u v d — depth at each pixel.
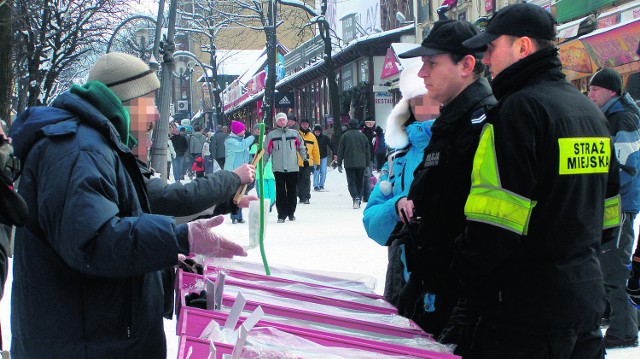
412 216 3.25
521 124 2.64
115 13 23.73
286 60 49.78
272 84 32.28
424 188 3.07
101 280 2.63
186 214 3.40
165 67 10.99
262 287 3.45
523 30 2.81
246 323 2.18
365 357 2.49
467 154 2.92
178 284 3.21
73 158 2.54
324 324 2.99
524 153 2.62
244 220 15.34
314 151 19.27
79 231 2.44
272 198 14.64
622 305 5.68
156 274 2.83
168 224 2.54
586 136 2.71
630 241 5.68
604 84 5.67
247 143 16.39
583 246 2.71
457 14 27.41
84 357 2.60
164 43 11.02
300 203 19.30
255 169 3.66
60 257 2.61
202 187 3.41
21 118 2.70
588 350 2.89
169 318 3.37
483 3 24.98
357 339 2.70
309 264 9.05
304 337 2.64
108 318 2.64
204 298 2.99
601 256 5.66
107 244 2.46
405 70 3.84
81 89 2.76
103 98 2.76
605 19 18.77
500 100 2.77
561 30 20.12
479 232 2.63
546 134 2.65
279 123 14.76
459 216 3.00
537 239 2.68
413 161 3.75
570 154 2.66
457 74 3.17
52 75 23.06
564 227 2.68
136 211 2.72
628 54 17.06
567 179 2.66
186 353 2.30
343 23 39.88
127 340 2.67
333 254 9.94
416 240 3.19
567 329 2.70
